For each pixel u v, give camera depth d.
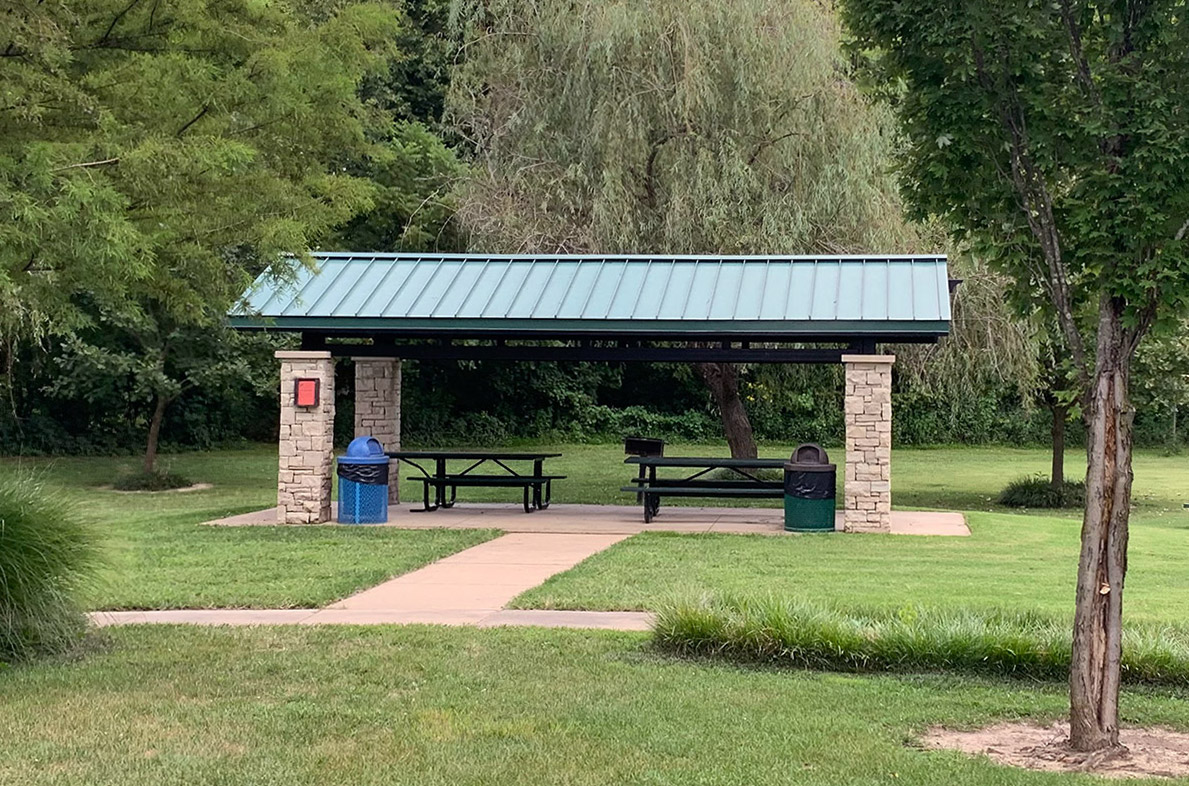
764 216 21.59
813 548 14.05
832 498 16.06
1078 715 6.05
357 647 8.27
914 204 6.74
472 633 8.79
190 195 8.66
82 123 8.45
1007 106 6.29
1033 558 13.24
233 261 13.87
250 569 12.06
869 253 21.64
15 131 8.06
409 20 34.19
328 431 16.95
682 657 8.10
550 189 22.66
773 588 10.80
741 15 21.81
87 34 8.84
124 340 26.52
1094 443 6.04
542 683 7.26
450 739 6.02
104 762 5.63
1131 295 5.84
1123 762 5.88
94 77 8.53
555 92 22.88
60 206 6.68
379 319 16.25
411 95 35.62
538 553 13.66
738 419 24.66
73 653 8.13
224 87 8.92
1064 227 6.32
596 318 15.91
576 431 39.81
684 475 27.62
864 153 21.69
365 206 11.30
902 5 6.26
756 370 26.27
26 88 7.91
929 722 6.60
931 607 9.15
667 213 21.95
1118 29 6.05
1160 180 5.78
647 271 17.33
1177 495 26.61
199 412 35.34
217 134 8.81
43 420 32.88
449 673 7.49
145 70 8.48
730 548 14.03
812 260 17.31
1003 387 23.84
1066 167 6.32
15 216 6.70
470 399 39.50
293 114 9.37
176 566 12.30
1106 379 6.02
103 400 31.17
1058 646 7.65
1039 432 41.03
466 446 37.81
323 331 16.75
